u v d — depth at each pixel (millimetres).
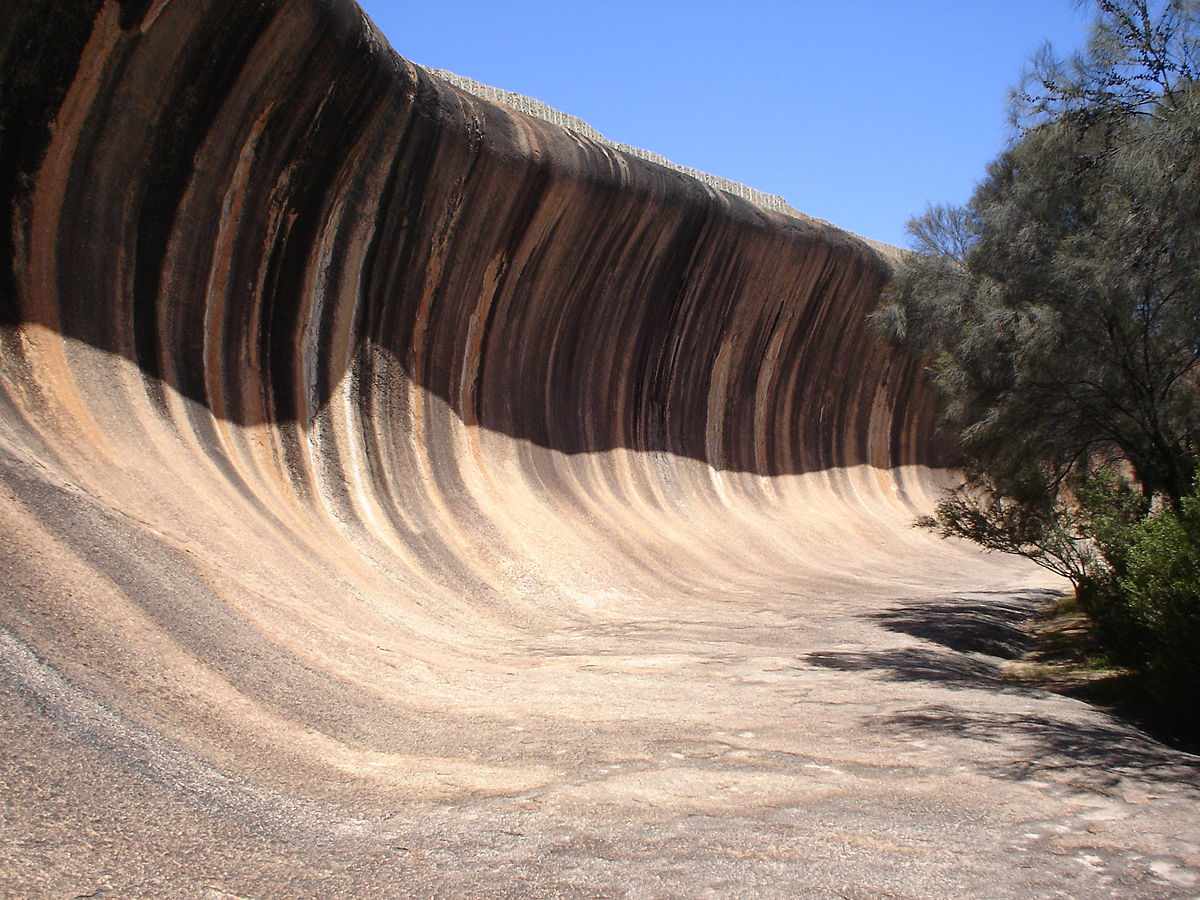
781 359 29766
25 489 7848
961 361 16812
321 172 14188
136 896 3766
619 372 23281
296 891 4137
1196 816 6398
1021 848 5578
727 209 24031
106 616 6770
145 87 11453
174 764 5203
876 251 31297
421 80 15391
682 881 4711
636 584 18234
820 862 5102
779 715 8938
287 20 12352
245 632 8148
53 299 10844
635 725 8219
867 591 21719
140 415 11305
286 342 14336
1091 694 11828
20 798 4227
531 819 5535
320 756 6336
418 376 17250
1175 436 14953
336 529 13719
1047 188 14898
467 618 13438
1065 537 14766
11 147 10406
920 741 8078
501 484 18609
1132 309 13555
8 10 9930
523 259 19281
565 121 22172
